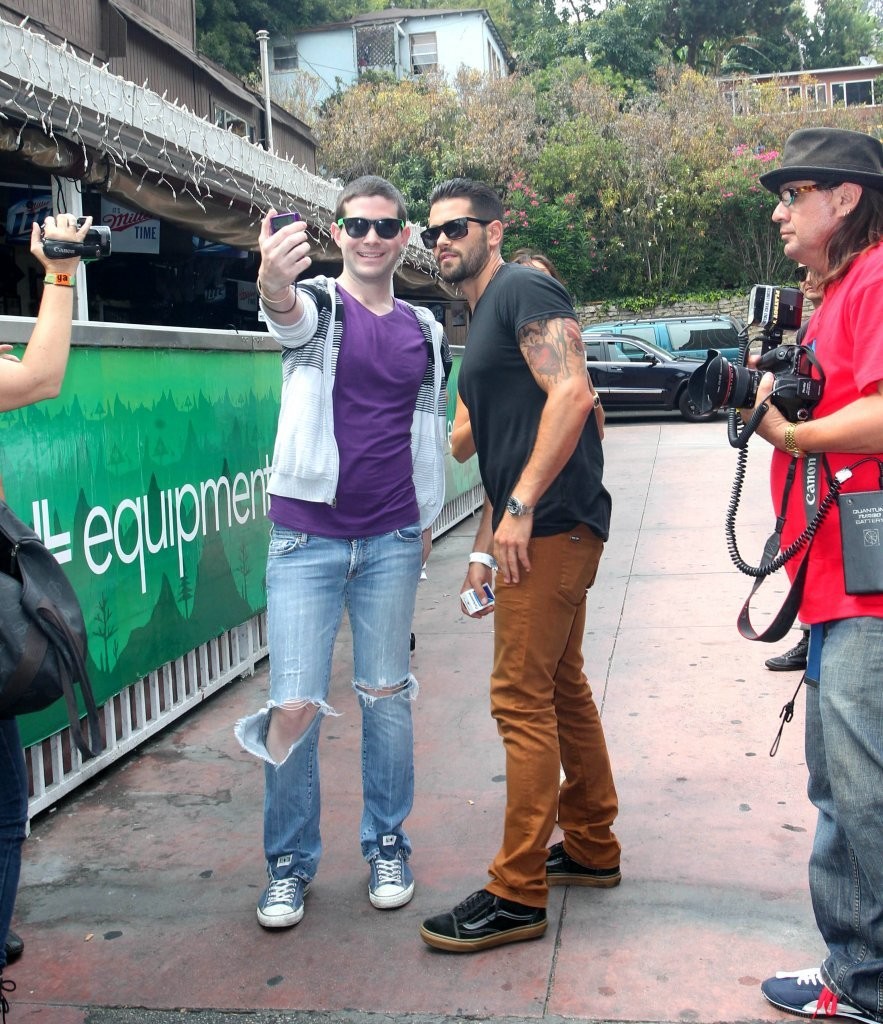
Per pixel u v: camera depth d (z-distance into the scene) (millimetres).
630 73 39750
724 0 43219
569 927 2770
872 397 2039
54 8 12125
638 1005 2414
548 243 26703
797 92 41219
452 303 12680
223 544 4812
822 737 2324
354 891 3053
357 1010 2469
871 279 2062
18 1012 2514
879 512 2074
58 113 5082
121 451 3910
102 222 7801
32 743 3422
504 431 2701
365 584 2889
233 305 11055
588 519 2666
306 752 2865
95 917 2957
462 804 3582
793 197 2230
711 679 4699
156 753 4215
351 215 2773
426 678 5000
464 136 27594
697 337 19359
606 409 18156
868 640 2111
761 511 8867
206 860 3287
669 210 26703
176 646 4371
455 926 2680
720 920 2756
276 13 34312
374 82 34062
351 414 2781
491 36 37625
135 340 3992
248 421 5043
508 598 2664
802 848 3113
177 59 15516
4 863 2201
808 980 2354
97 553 3752
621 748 3961
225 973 2650
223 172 6809
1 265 8336
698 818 3348
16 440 3283
